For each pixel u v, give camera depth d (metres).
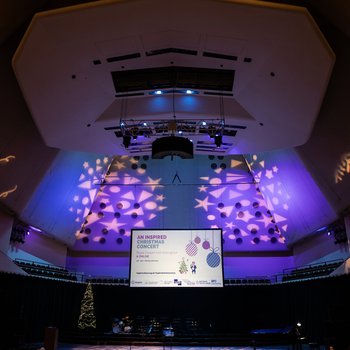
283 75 9.45
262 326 16.48
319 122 11.01
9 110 10.48
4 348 9.99
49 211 15.66
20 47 8.32
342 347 9.19
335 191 12.84
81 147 12.88
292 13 7.68
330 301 13.12
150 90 10.94
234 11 7.86
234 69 9.93
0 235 13.34
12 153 11.60
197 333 15.70
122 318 16.08
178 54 9.39
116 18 8.05
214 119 11.58
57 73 9.38
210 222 19.06
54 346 8.74
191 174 19.45
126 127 11.95
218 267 15.59
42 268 16.06
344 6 7.99
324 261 16.09
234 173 19.42
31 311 13.83
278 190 16.95
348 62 9.01
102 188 19.42
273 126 11.54
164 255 15.77
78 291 16.75
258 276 18.48
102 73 10.02
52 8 9.61
